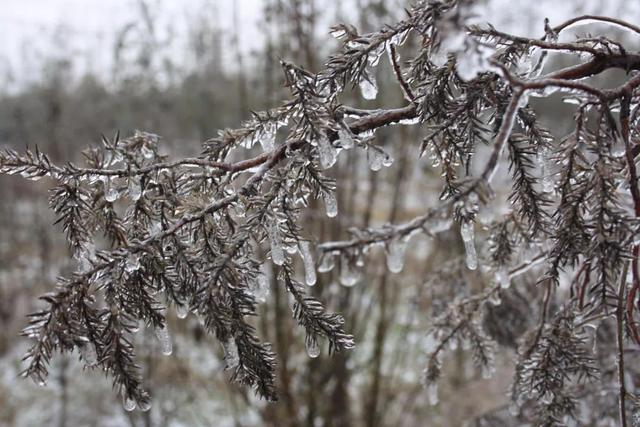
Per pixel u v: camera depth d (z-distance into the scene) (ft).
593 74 1.76
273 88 4.75
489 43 1.75
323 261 1.70
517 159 1.82
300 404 5.36
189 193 1.81
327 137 1.75
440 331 2.57
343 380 5.29
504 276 2.18
